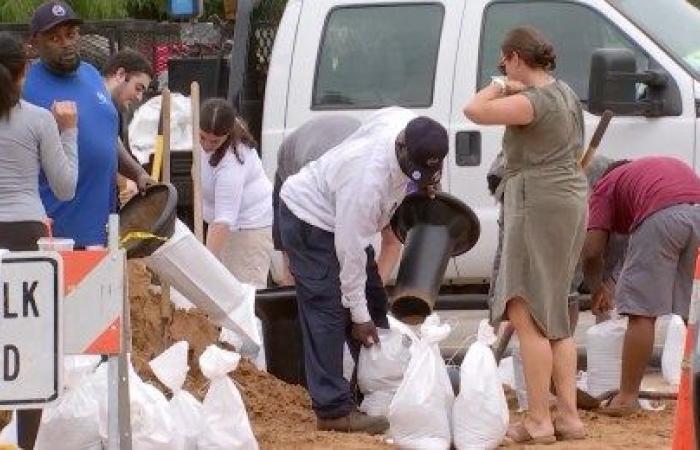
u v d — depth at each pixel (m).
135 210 17.55
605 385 20.97
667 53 24.34
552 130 17.22
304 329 18.08
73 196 17.62
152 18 45.75
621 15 24.69
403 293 18.05
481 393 17.08
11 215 16.34
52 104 18.22
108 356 13.13
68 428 14.85
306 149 20.64
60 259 12.34
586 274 20.56
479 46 25.12
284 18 26.06
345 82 25.64
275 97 25.86
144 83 22.42
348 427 18.06
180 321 19.59
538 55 17.33
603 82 23.70
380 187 17.31
